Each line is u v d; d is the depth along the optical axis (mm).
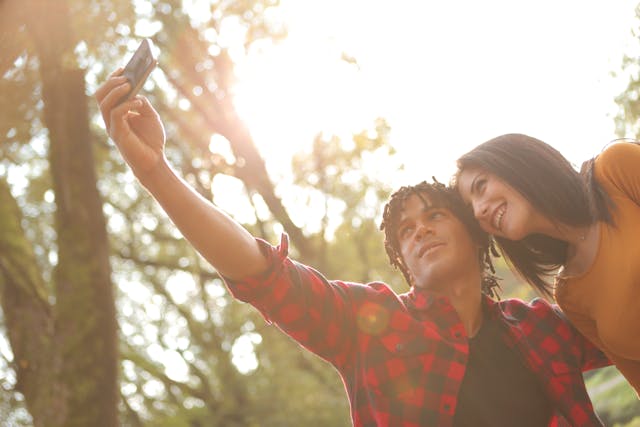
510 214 2252
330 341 2129
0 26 3209
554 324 2377
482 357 2201
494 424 2121
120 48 6082
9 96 5727
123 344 15211
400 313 2176
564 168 2277
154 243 16516
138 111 1881
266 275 2039
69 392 7738
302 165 15312
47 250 11938
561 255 2395
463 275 2254
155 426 14500
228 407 14195
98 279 8000
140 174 1879
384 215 2373
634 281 2150
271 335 14344
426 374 2102
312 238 15375
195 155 15500
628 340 2238
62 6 5363
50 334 8180
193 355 15516
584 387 2303
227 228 1982
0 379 8078
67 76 6574
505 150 2281
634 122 6559
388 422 2072
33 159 11203
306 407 13562
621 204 2219
